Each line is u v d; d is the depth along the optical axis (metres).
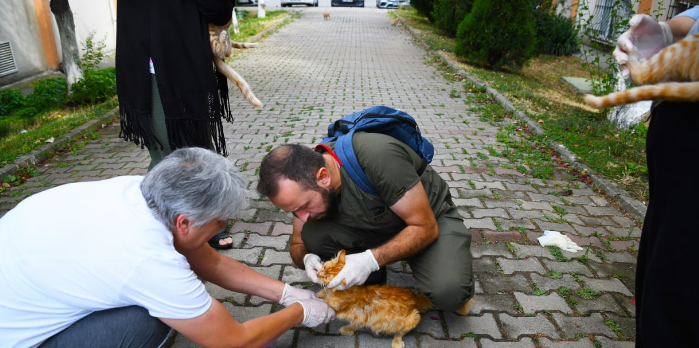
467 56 10.52
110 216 1.62
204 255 2.16
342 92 7.90
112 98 7.22
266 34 15.11
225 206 1.70
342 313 2.31
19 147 4.92
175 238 1.76
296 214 2.16
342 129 2.37
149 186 1.67
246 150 5.07
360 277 2.13
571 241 3.34
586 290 2.85
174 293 1.64
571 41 13.65
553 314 2.65
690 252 1.38
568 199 4.05
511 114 6.48
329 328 2.54
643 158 4.76
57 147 5.04
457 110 6.88
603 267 3.11
